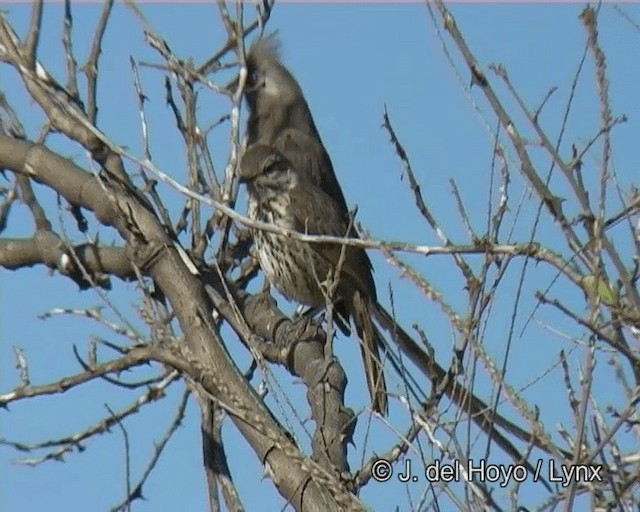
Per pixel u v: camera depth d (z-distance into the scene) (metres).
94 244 12.42
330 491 9.46
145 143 12.24
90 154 12.05
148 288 11.77
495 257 9.38
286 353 11.82
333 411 10.67
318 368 11.43
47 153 12.52
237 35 12.30
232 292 12.46
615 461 9.20
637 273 9.06
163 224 12.14
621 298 9.18
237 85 12.84
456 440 9.27
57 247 12.51
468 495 9.09
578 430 8.84
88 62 12.45
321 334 12.02
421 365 11.18
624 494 9.09
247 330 10.95
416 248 9.45
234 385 11.02
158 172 10.45
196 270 11.84
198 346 11.34
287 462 10.22
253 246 15.02
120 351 10.88
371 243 9.58
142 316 10.85
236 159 12.27
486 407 9.51
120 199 12.10
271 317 12.22
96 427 11.38
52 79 12.41
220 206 10.28
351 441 10.65
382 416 9.85
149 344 10.80
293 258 14.53
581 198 9.06
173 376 11.68
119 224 12.23
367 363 11.51
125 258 12.19
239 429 10.54
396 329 10.41
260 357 10.20
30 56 12.27
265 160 15.48
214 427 10.75
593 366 8.97
